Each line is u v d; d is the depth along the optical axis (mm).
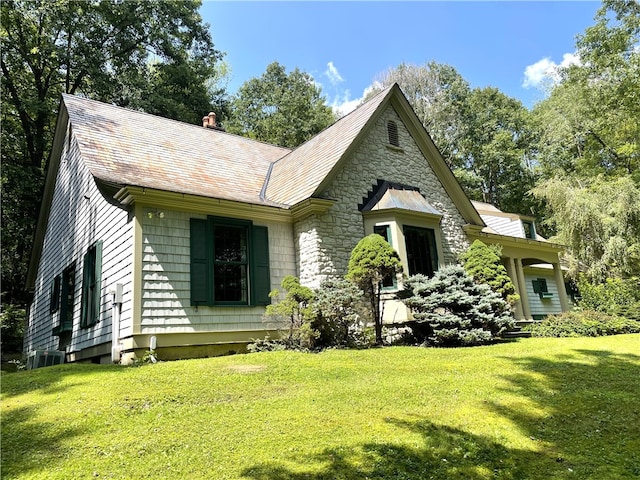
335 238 10391
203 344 8539
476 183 32938
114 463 3477
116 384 5664
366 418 4418
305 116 35781
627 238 16172
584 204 16844
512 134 33781
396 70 34531
